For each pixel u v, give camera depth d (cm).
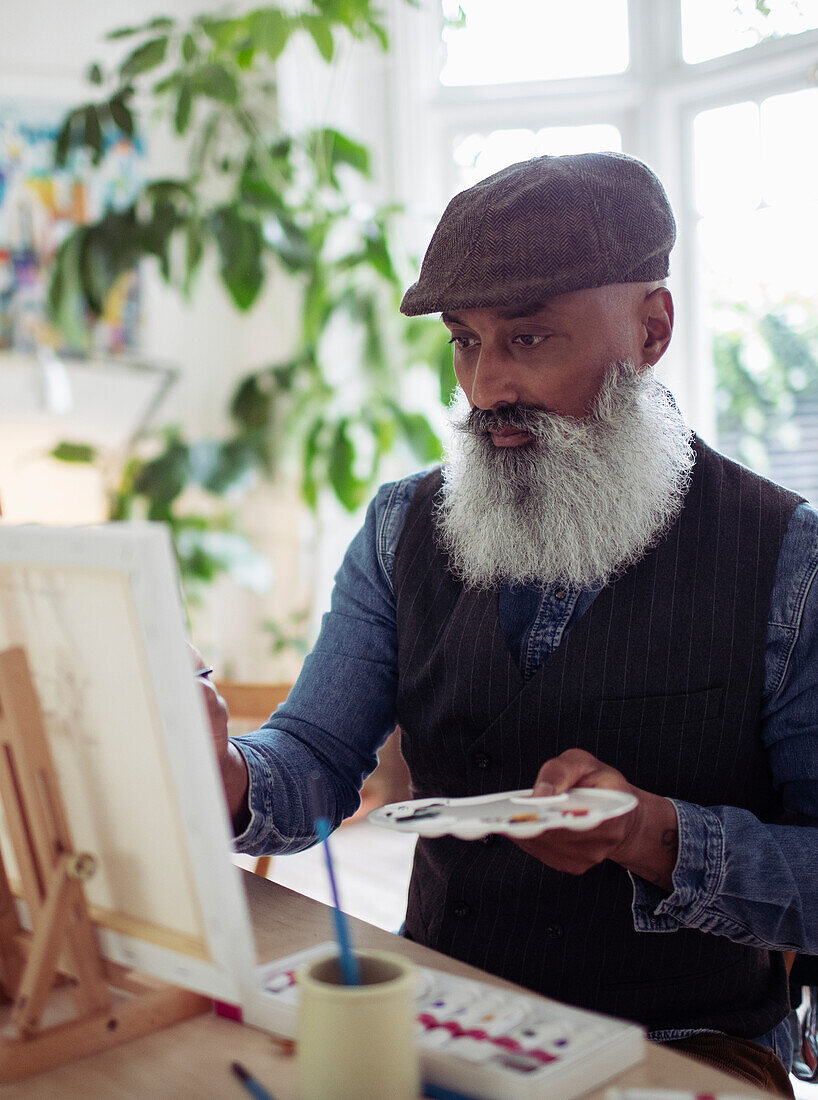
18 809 70
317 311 327
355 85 356
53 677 68
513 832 69
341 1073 55
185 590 350
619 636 104
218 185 368
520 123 346
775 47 298
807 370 311
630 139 335
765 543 104
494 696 107
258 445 343
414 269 323
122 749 65
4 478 358
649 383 111
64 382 353
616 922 102
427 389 358
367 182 344
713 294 328
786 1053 108
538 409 106
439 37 349
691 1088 62
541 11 338
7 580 68
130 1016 70
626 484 105
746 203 316
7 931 77
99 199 359
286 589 383
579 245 101
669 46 325
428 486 125
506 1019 67
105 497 364
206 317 379
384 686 123
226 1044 69
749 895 92
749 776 106
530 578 109
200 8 370
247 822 105
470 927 106
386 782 211
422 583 117
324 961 61
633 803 74
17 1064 66
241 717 166
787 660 103
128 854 68
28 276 354
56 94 352
